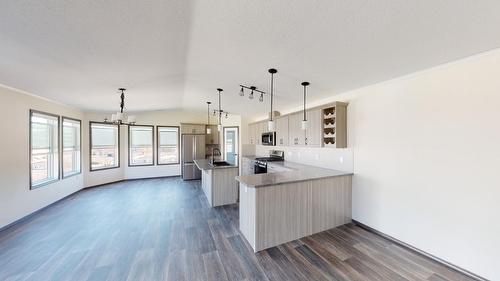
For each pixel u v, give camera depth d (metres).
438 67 2.32
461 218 2.14
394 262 2.32
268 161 5.03
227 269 2.21
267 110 5.76
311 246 2.68
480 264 2.01
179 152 7.61
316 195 3.04
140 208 4.18
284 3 1.35
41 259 2.38
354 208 3.35
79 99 4.27
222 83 3.34
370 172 3.08
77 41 1.83
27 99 3.67
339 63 2.32
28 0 1.27
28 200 3.66
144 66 2.53
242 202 3.04
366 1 1.29
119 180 6.71
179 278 2.06
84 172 5.73
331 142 3.57
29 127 3.71
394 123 2.76
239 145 7.09
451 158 2.21
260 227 2.59
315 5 1.35
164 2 1.34
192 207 4.24
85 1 1.30
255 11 1.45
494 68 1.92
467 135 2.10
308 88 3.31
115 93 3.84
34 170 3.96
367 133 3.12
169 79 3.17
